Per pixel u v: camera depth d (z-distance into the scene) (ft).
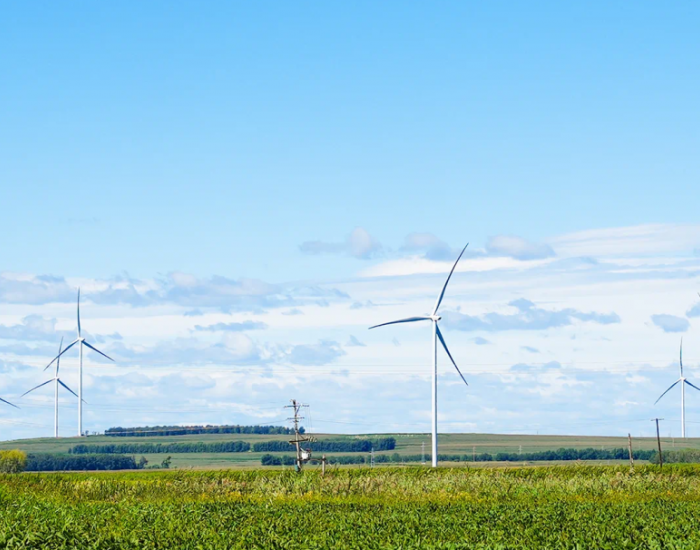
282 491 224.12
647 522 141.28
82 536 127.13
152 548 120.26
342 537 128.06
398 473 257.96
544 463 530.68
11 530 129.08
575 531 131.85
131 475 276.00
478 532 133.90
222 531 133.49
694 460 460.96
